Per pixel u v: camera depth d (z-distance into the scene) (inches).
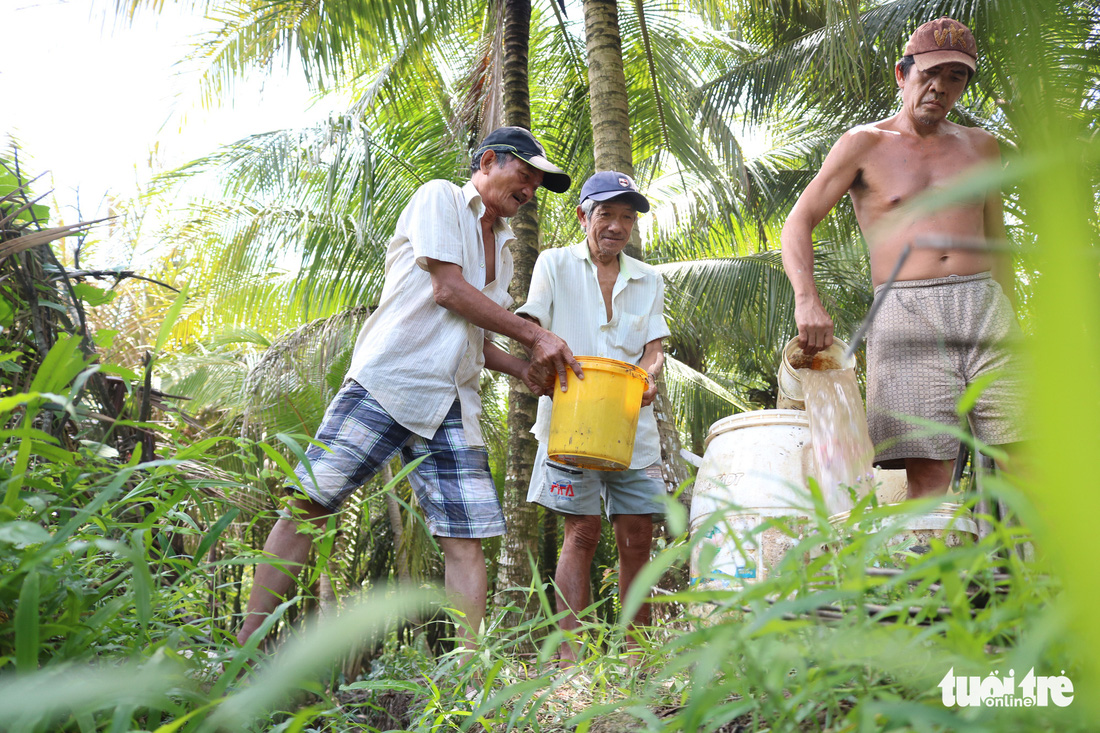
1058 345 9.9
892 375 94.7
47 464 49.2
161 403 90.7
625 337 116.4
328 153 273.9
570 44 320.5
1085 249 10.1
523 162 100.7
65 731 37.8
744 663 31.5
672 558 21.2
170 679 32.3
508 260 107.5
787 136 370.3
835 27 209.0
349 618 19.0
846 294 321.1
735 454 92.7
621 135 174.9
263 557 46.7
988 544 24.8
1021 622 25.1
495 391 346.0
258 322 332.8
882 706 21.5
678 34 315.6
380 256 297.1
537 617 55.8
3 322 72.6
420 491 95.1
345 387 94.0
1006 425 83.4
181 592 50.4
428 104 312.2
